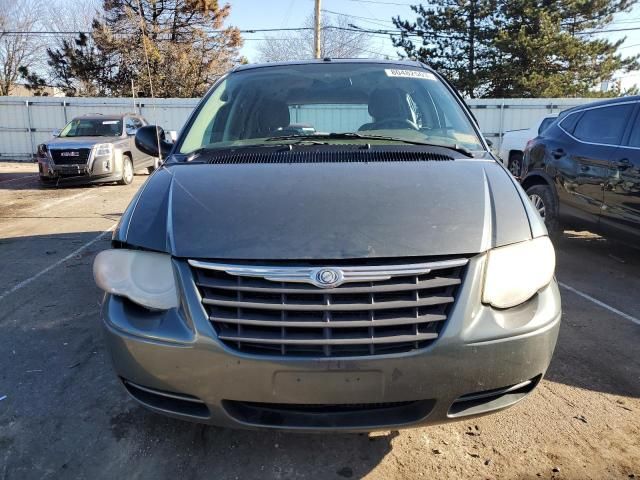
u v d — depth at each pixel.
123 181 12.09
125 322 2.15
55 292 4.70
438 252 2.02
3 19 35.03
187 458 2.48
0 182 13.01
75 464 2.45
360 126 3.35
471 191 2.35
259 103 3.43
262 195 2.30
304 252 2.00
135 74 31.58
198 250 2.07
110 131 12.59
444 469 2.39
